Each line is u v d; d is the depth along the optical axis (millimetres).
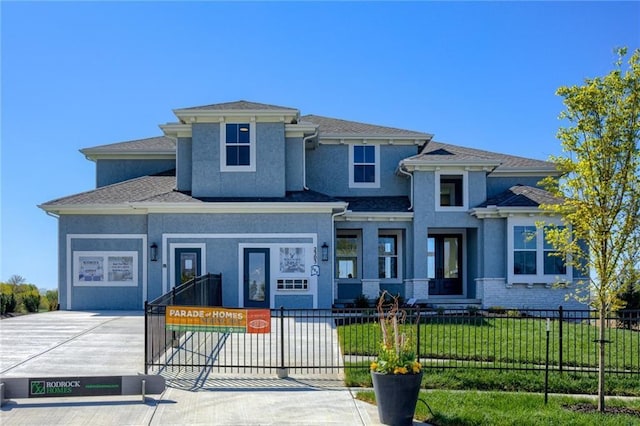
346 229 21812
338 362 10805
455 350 11492
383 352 7688
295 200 19047
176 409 7922
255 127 19750
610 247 8359
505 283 20188
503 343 12422
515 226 20047
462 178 21109
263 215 18688
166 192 20094
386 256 22453
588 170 8273
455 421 7387
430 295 22641
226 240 18609
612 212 8234
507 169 22562
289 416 7648
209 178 19625
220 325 9805
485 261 20359
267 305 18453
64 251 19219
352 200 22312
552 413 7715
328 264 18562
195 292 14625
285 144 20219
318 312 17859
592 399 8781
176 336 12008
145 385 8320
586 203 8352
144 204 18484
